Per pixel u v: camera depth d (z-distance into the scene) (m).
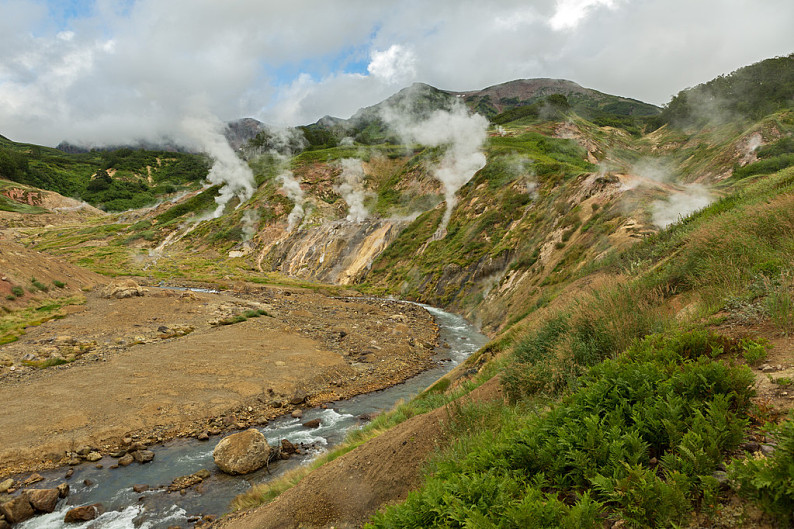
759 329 3.97
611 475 2.48
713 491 2.08
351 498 5.60
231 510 7.87
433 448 5.87
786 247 5.51
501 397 6.68
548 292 19.30
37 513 8.05
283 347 20.62
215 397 14.19
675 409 2.66
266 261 67.88
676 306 6.14
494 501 2.62
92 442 11.08
